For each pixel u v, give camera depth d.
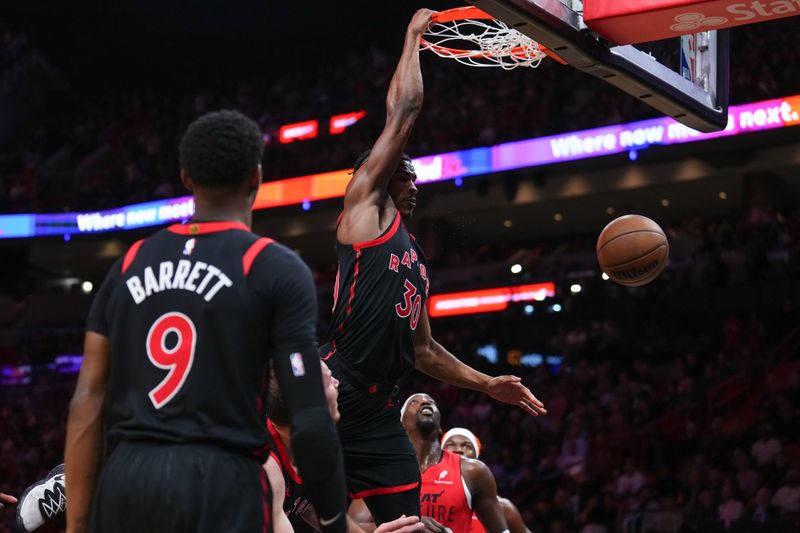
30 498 3.59
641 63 4.62
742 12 4.10
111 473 2.27
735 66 18.94
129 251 2.46
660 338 19.02
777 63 19.17
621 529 13.73
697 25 4.24
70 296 25.83
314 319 2.35
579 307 20.22
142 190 24.61
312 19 28.52
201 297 2.31
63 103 29.11
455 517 5.40
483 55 4.91
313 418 2.24
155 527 2.20
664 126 18.88
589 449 16.11
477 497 5.46
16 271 26.55
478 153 20.84
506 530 5.49
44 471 20.58
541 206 21.61
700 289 19.20
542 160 20.11
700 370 17.94
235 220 2.44
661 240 4.45
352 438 3.62
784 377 16.91
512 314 21.11
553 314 20.42
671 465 15.39
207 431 2.25
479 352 20.67
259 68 29.02
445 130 22.22
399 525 3.12
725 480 13.71
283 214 22.69
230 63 29.09
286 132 24.53
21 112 28.39
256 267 2.33
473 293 21.73
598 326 19.64
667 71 4.80
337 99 25.72
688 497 14.25
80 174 26.12
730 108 18.42
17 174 26.38
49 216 24.83
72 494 2.41
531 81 22.58
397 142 3.66
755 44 19.64
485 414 18.11
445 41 4.96
